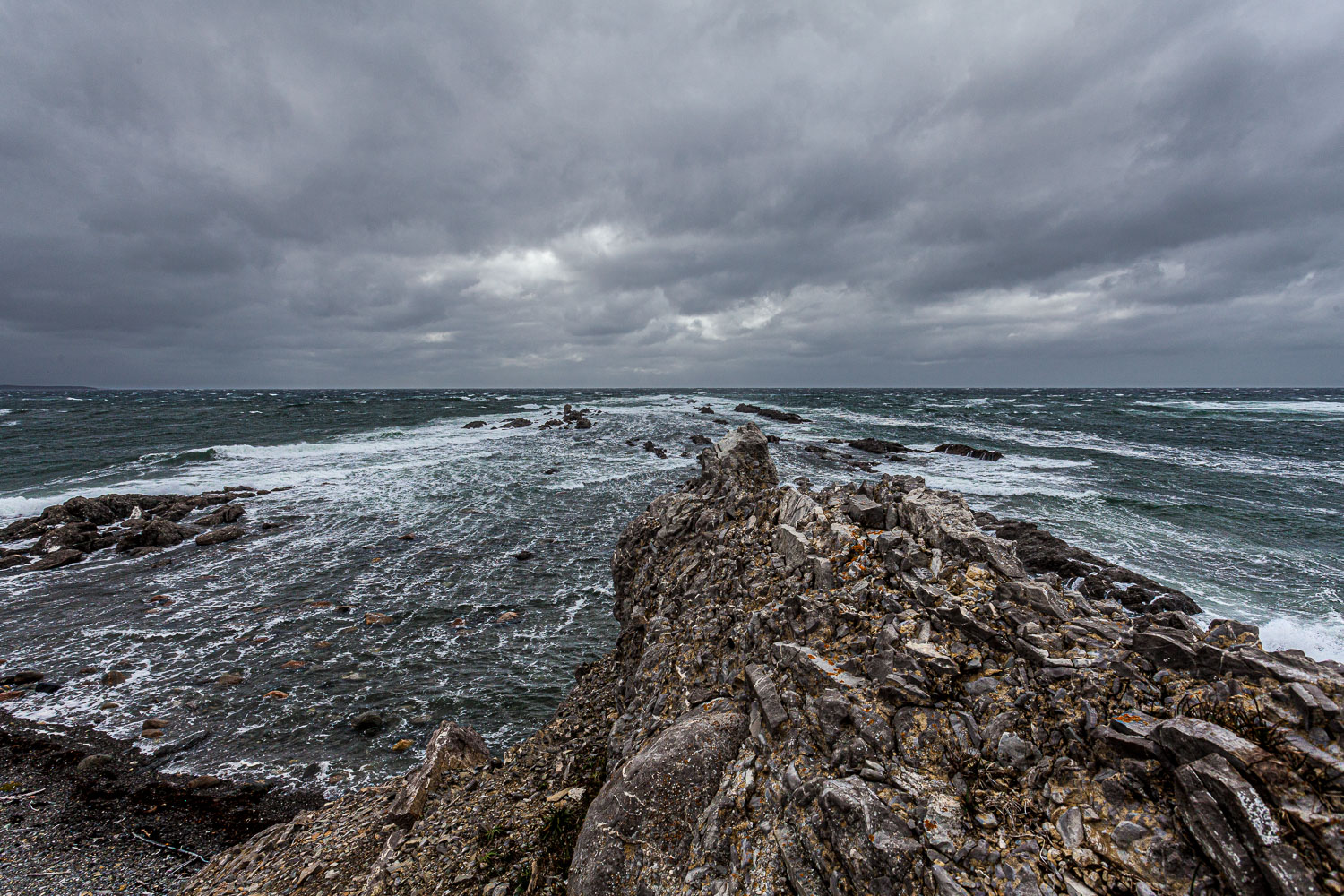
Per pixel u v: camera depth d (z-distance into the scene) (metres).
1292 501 27.08
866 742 4.81
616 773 5.95
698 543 10.62
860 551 7.19
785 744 5.23
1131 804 3.93
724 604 8.20
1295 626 14.00
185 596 18.55
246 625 16.59
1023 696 4.77
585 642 15.65
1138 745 4.08
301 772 10.91
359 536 24.20
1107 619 5.48
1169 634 4.82
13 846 9.33
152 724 12.16
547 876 5.74
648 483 33.22
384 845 7.07
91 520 25.84
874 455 41.72
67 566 21.09
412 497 30.05
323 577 20.00
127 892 8.48
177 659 14.84
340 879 6.59
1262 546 20.36
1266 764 3.59
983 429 57.88
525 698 13.12
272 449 44.25
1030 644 5.15
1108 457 40.75
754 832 4.77
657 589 10.76
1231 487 30.11
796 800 4.66
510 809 7.14
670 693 7.24
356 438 51.09
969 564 6.34
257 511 27.56
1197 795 3.59
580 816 6.36
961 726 4.71
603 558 21.72
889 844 4.00
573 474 35.47
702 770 5.47
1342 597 15.86
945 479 32.25
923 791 4.35
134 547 22.80
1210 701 4.19
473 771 8.77
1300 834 3.30
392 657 14.88
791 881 4.29
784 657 6.03
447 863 6.40
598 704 9.73
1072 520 23.67
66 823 9.81
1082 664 4.87
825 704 5.16
